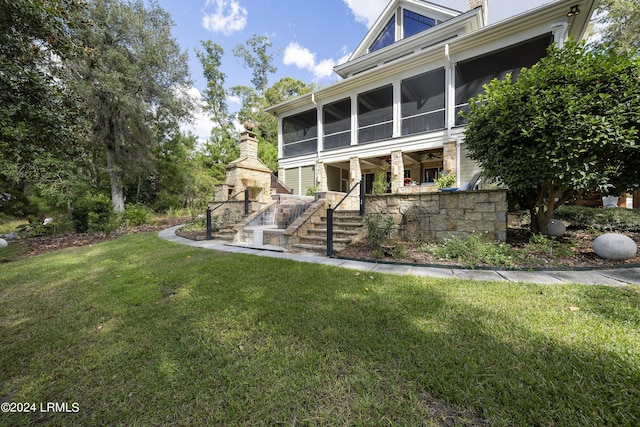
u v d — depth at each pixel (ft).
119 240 23.27
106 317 7.91
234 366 5.35
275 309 7.89
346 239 16.74
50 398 4.75
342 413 4.16
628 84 10.75
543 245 13.62
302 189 42.96
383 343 5.90
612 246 11.85
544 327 6.30
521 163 12.92
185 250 17.62
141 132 38.47
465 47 27.12
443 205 15.53
